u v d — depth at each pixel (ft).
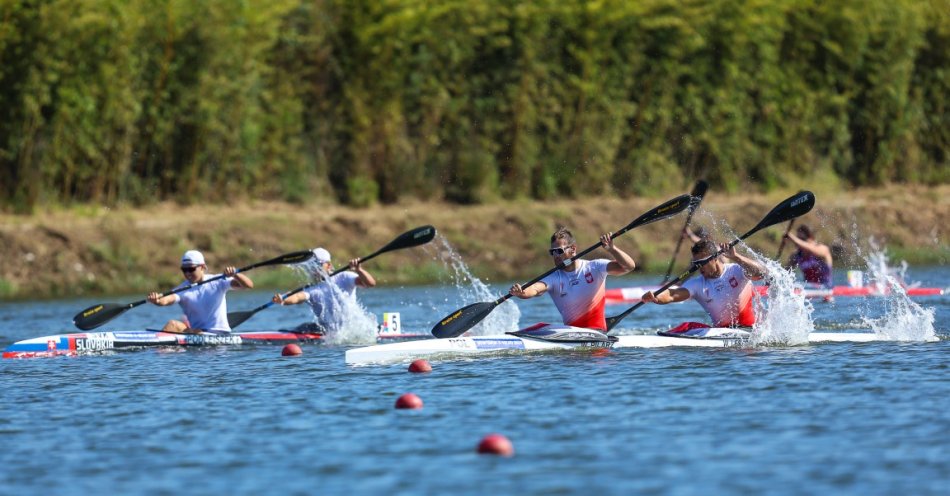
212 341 179.11
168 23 315.37
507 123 370.53
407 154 363.76
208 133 330.95
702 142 395.34
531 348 158.61
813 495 79.82
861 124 427.74
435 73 361.71
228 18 322.14
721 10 387.14
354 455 94.12
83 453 97.60
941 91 443.32
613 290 262.67
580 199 377.71
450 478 85.97
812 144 420.36
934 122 442.91
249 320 224.33
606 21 372.38
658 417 106.83
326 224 330.75
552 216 351.67
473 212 353.10
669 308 235.40
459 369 141.08
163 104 321.11
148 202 326.44
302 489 84.07
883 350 151.53
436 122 364.58
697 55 390.63
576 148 378.32
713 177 398.83
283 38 342.44
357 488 83.92
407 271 318.65
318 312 188.03
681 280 164.96
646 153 388.16
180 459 94.48
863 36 414.41
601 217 356.38
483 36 365.20
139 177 326.65
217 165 336.49
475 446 96.22
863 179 428.97
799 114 411.95
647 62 384.88
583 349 159.12
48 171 309.22
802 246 244.22
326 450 96.22
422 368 140.36
